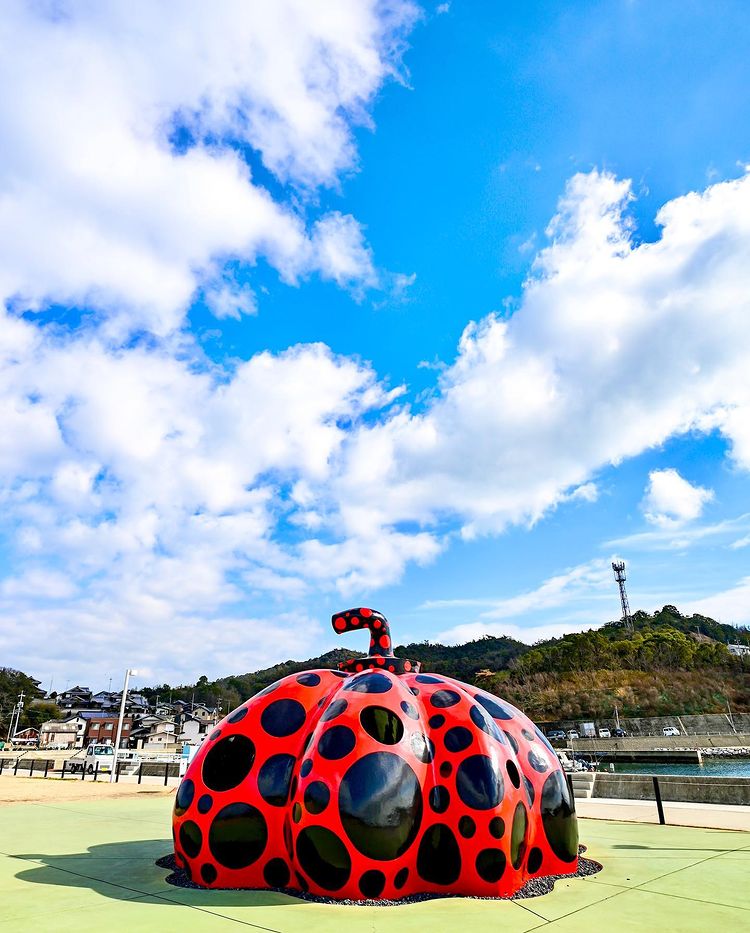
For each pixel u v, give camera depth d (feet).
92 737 281.33
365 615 29.71
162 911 18.93
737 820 40.75
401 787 21.06
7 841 34.71
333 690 25.96
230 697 422.82
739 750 233.55
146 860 28.37
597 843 32.60
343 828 20.29
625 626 467.11
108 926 17.31
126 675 108.37
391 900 20.16
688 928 17.70
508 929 17.29
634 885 23.20
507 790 22.25
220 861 22.26
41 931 16.88
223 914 18.52
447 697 24.82
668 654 386.32
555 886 22.95
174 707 346.13
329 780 20.99
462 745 22.88
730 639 534.37
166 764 94.53
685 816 42.78
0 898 20.84
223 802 22.74
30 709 315.17
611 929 17.53
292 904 19.69
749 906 20.25
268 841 22.26
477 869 21.08
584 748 247.91
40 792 69.00
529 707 346.33
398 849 20.49
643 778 54.08
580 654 395.96
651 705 325.83
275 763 23.27
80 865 27.07
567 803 25.63
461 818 21.53
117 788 75.25
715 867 26.58
